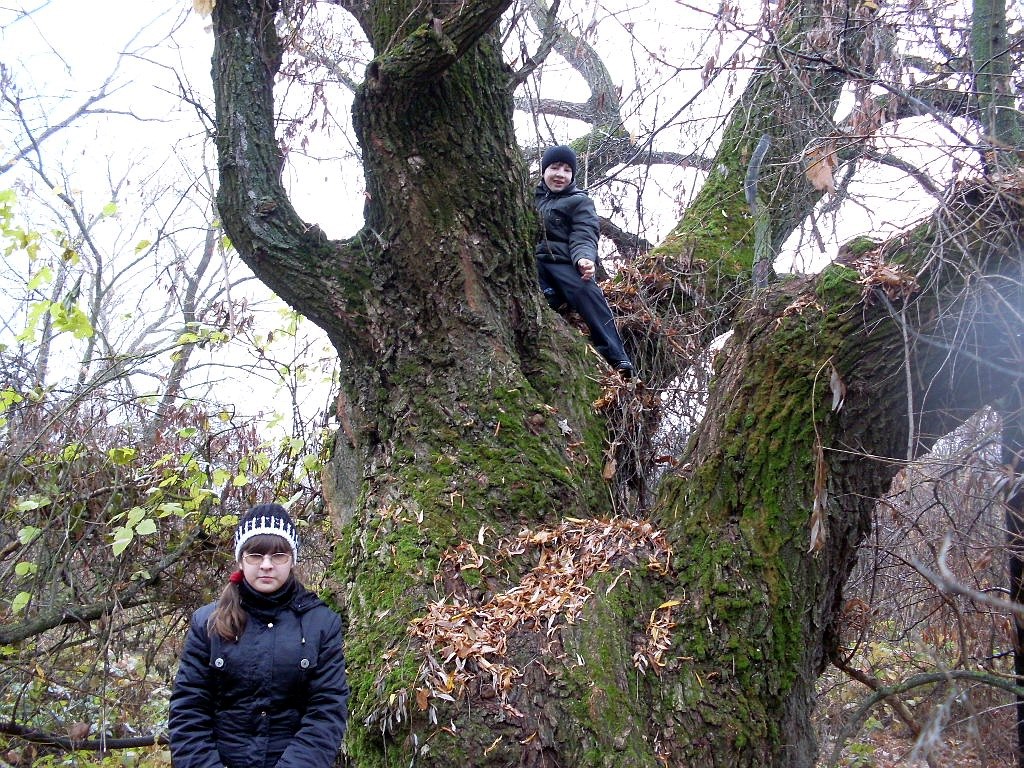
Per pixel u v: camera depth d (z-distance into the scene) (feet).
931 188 10.41
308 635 9.17
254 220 13.29
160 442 17.17
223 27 13.07
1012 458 11.26
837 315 11.27
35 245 15.05
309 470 17.29
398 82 11.80
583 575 11.37
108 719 17.20
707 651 10.78
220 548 17.19
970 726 9.46
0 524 15.60
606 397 14.39
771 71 12.17
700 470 11.89
